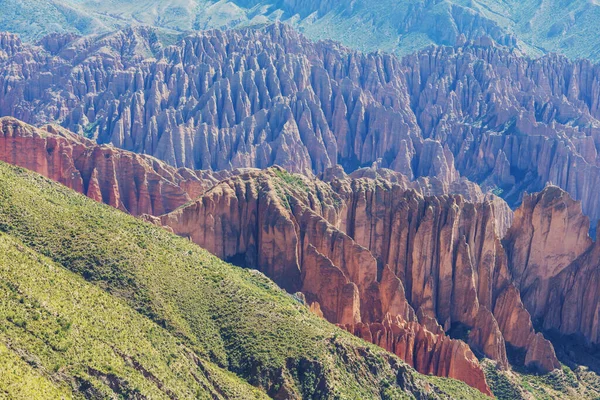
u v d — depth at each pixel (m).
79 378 181.50
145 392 186.88
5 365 170.00
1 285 191.75
